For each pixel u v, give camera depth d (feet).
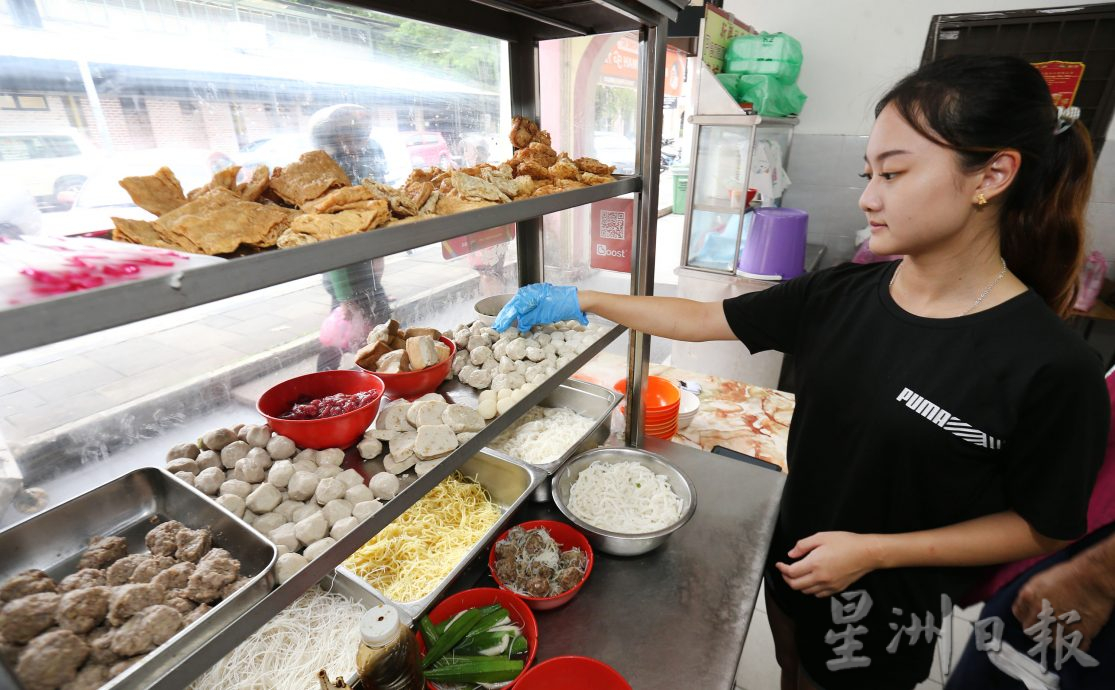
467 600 3.55
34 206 2.71
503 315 4.60
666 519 4.35
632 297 4.52
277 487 2.95
